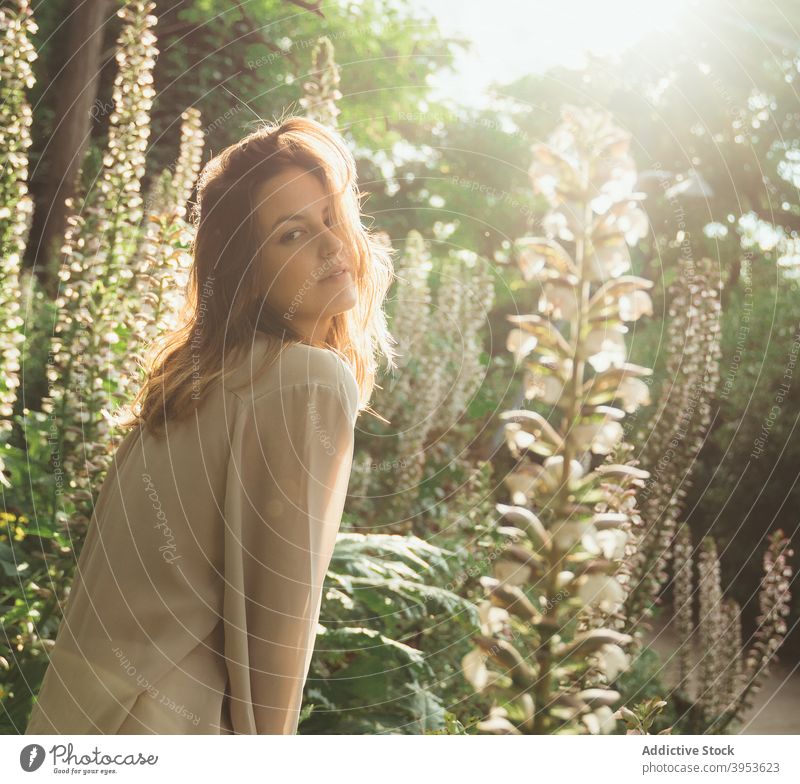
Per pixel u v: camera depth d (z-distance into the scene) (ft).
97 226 8.19
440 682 8.41
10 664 7.36
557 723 3.14
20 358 10.61
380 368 15.21
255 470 4.45
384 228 26.53
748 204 25.53
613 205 3.33
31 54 8.35
